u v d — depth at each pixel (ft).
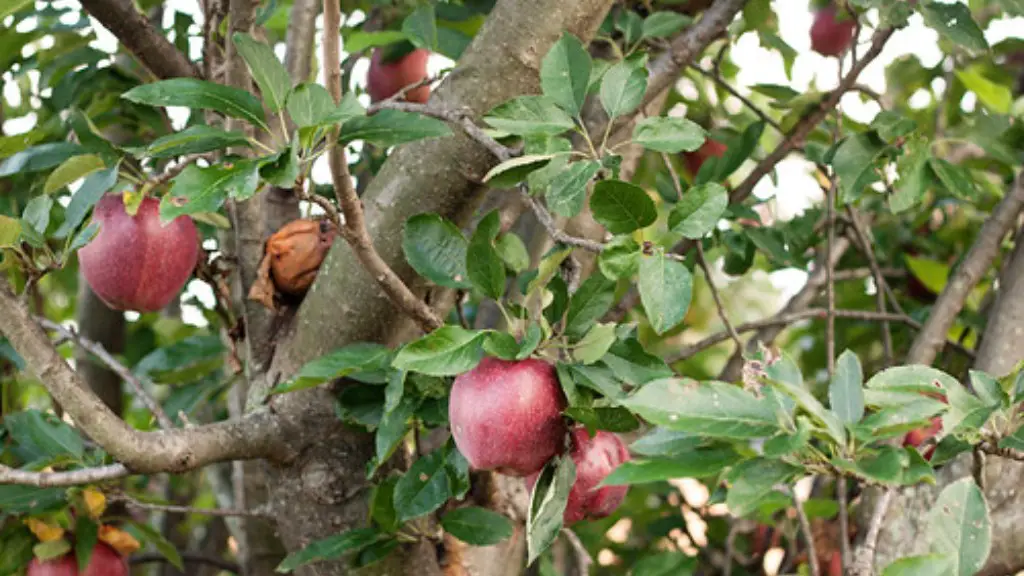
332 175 4.43
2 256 5.02
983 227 6.01
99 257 5.41
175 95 4.51
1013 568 5.38
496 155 4.75
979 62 7.02
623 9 6.19
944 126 7.23
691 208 4.49
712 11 5.80
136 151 4.70
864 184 5.81
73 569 5.77
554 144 4.65
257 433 5.37
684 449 4.47
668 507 7.88
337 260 5.32
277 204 5.77
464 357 4.46
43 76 6.32
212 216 5.58
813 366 7.95
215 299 5.75
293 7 5.63
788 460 4.29
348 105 4.35
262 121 4.57
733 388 4.26
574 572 7.31
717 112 7.13
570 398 4.50
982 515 4.45
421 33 5.84
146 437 5.00
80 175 4.99
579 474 4.73
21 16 6.15
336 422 5.45
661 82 5.80
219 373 6.57
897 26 5.71
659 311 4.38
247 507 6.30
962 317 6.70
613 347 4.58
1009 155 6.12
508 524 5.37
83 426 4.86
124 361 6.91
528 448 4.52
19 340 4.78
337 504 5.48
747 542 7.39
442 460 5.12
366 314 5.31
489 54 5.16
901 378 4.43
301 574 5.61
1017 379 4.48
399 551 5.53
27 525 5.77
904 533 5.49
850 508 6.35
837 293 7.75
